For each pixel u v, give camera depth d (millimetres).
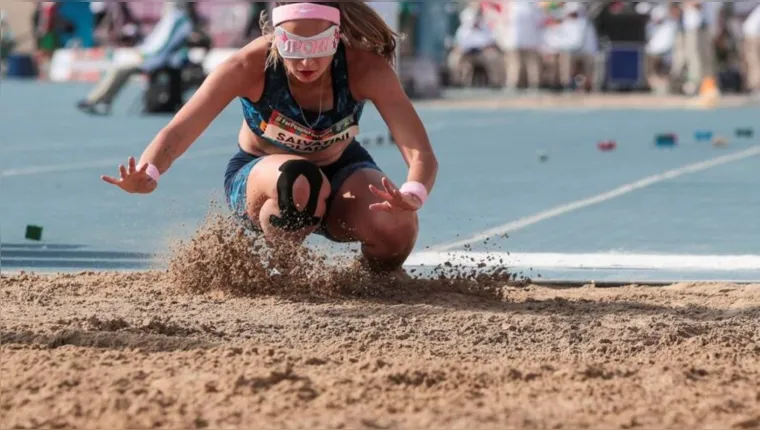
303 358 11312
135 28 80500
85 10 84375
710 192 27922
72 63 82312
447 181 30359
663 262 19094
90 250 19688
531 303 15258
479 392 10281
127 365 11055
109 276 16891
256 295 15320
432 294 15578
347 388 10203
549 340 13039
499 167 33969
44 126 46000
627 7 74000
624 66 74125
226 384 10172
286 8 14172
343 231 15797
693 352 12344
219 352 11562
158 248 19844
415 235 15703
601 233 21984
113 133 43031
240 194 15625
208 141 40375
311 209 15117
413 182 14250
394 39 15133
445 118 54281
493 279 16234
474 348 12602
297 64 14320
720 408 9891
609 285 17312
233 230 15773
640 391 10461
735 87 74250
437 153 38188
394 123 14875
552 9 73625
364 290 15539
